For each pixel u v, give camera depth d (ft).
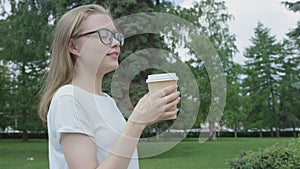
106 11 3.51
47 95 3.57
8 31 39.83
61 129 3.01
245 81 104.88
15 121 63.62
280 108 100.83
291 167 12.04
